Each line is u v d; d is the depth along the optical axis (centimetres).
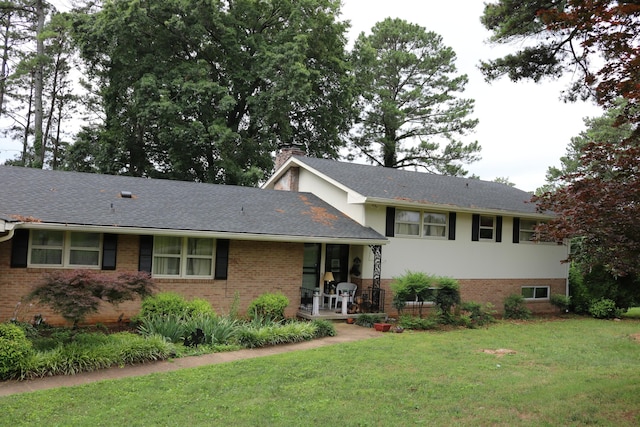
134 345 993
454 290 1611
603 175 840
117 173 2864
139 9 2509
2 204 1224
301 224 1596
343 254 1770
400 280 1584
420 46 3800
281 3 3012
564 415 699
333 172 1916
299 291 1595
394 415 704
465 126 3750
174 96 2712
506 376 928
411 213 1811
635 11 769
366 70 3444
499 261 1994
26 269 1243
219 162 2770
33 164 3162
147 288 1052
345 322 1562
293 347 1177
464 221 1912
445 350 1163
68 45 3559
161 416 690
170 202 1530
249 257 1521
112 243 1340
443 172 3766
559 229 817
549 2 1535
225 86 2889
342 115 3206
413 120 3866
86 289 965
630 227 741
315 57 3069
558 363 1055
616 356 1138
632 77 811
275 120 2819
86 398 761
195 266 1460
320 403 751
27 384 832
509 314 1853
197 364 991
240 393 797
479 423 673
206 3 2639
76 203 1345
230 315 1395
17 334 891
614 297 1995
